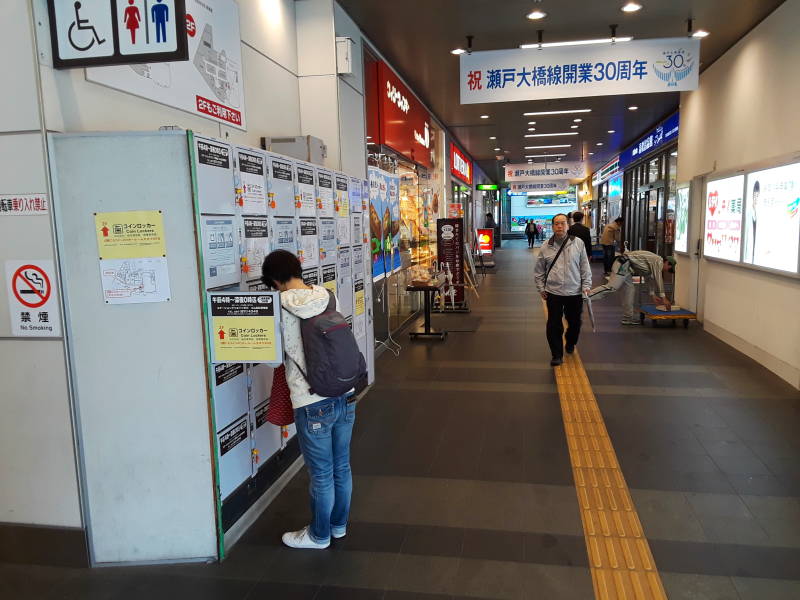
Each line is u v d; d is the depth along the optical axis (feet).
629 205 60.80
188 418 9.10
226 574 9.00
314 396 8.84
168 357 8.97
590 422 14.79
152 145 8.57
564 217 19.95
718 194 24.13
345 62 16.85
